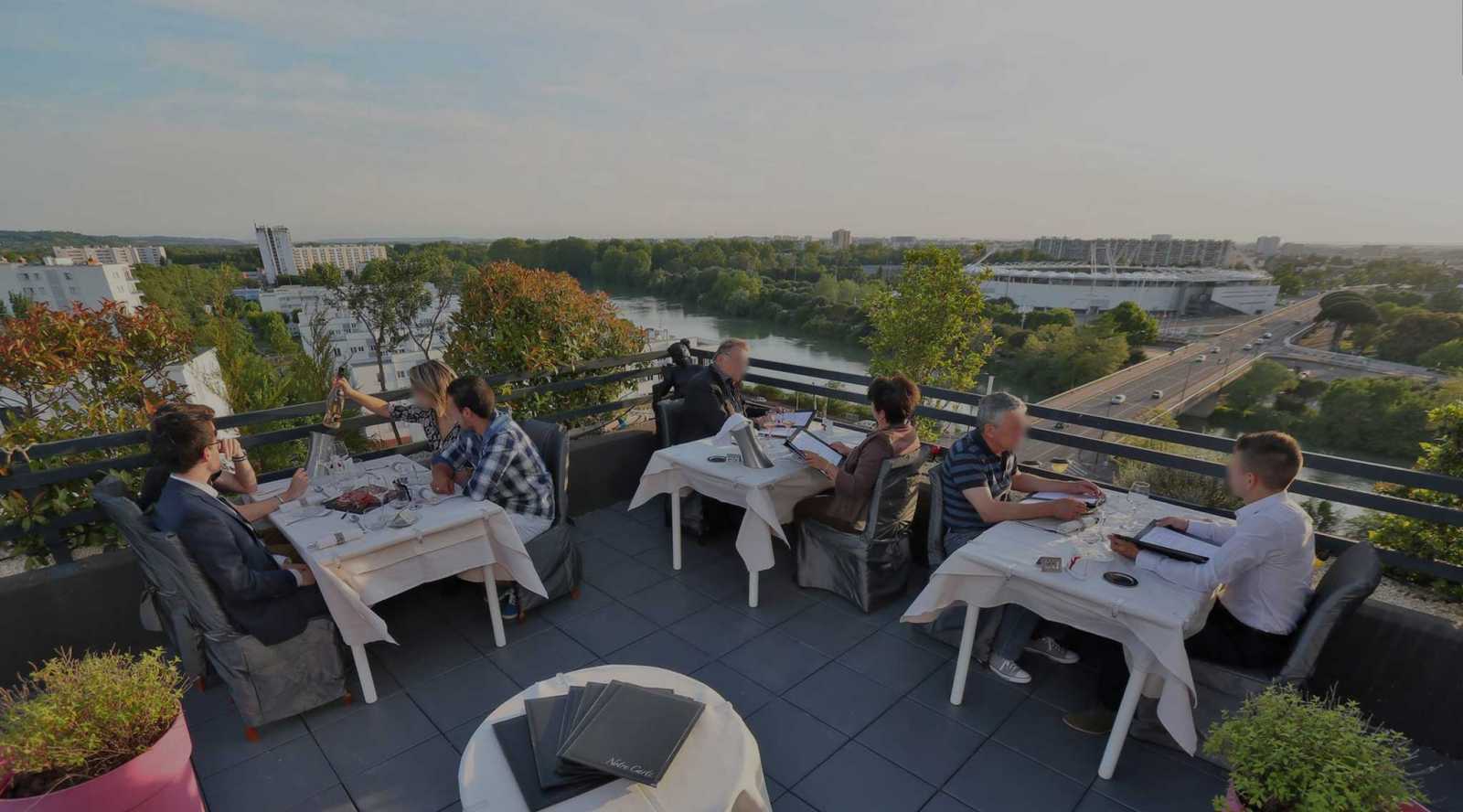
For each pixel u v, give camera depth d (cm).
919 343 1144
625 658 274
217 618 208
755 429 386
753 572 311
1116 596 184
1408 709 221
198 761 215
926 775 207
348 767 212
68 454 274
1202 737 204
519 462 291
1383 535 290
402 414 348
